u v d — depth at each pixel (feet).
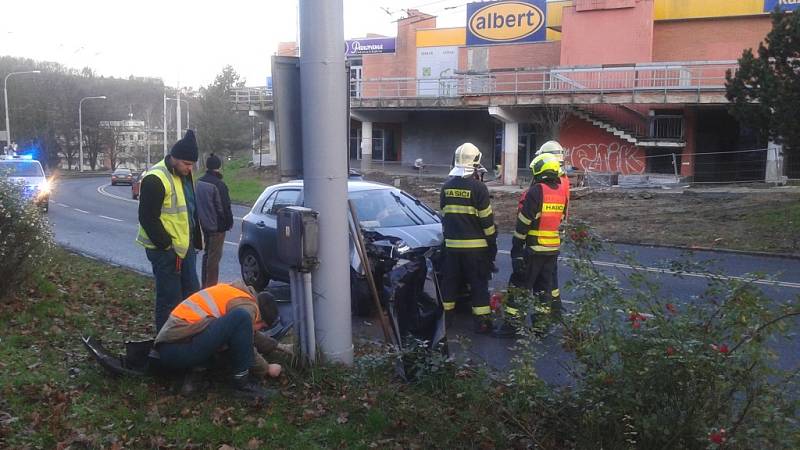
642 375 12.34
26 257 24.84
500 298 15.28
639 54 100.17
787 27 49.32
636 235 51.98
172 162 19.71
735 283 12.75
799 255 41.73
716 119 94.43
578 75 97.91
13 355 19.24
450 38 131.54
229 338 16.52
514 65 117.91
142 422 15.30
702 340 12.21
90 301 27.27
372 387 17.06
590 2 102.27
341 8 18.03
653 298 13.52
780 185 76.28
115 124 282.77
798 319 23.59
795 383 12.30
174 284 19.86
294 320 18.42
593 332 13.33
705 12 97.60
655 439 12.51
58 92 262.47
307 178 18.30
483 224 24.45
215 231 29.96
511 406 14.23
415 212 31.24
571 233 14.65
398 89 123.85
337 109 18.08
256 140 183.42
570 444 13.74
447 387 16.84
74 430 14.64
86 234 57.93
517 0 116.47
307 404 16.43
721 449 11.60
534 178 25.05
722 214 58.34
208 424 15.28
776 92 48.88
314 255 17.95
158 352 16.92
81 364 18.76
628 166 97.50
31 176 69.56
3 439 14.06
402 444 14.71
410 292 18.88
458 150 25.05
